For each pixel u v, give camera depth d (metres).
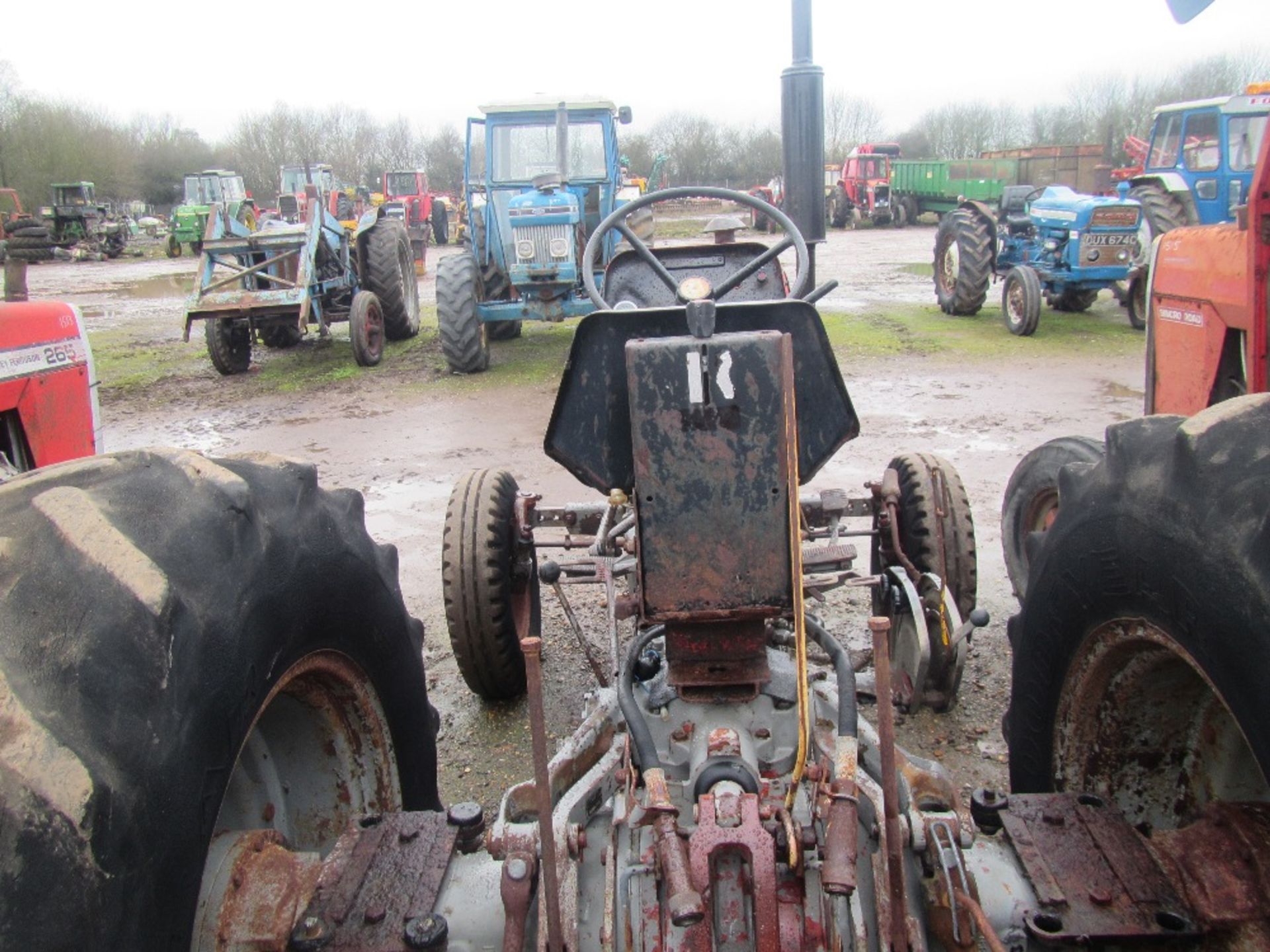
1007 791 3.29
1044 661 2.41
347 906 1.87
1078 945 1.80
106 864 1.33
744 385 2.03
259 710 1.78
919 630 3.37
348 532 2.22
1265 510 1.72
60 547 1.54
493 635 3.72
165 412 9.47
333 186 27.20
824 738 2.20
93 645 1.45
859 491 6.18
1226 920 1.78
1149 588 1.97
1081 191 26.69
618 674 2.36
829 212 32.75
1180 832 1.94
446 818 2.09
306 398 9.76
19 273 4.05
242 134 51.16
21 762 1.30
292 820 2.23
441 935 1.79
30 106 42.62
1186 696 2.15
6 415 3.82
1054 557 2.36
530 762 3.63
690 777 2.03
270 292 10.64
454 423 8.42
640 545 2.09
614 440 2.31
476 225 11.03
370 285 12.03
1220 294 3.94
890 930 1.74
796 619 1.98
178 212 32.75
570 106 10.57
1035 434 7.36
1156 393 4.53
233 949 1.73
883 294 15.63
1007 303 11.73
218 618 1.66
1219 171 12.12
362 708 2.23
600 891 1.99
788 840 1.73
